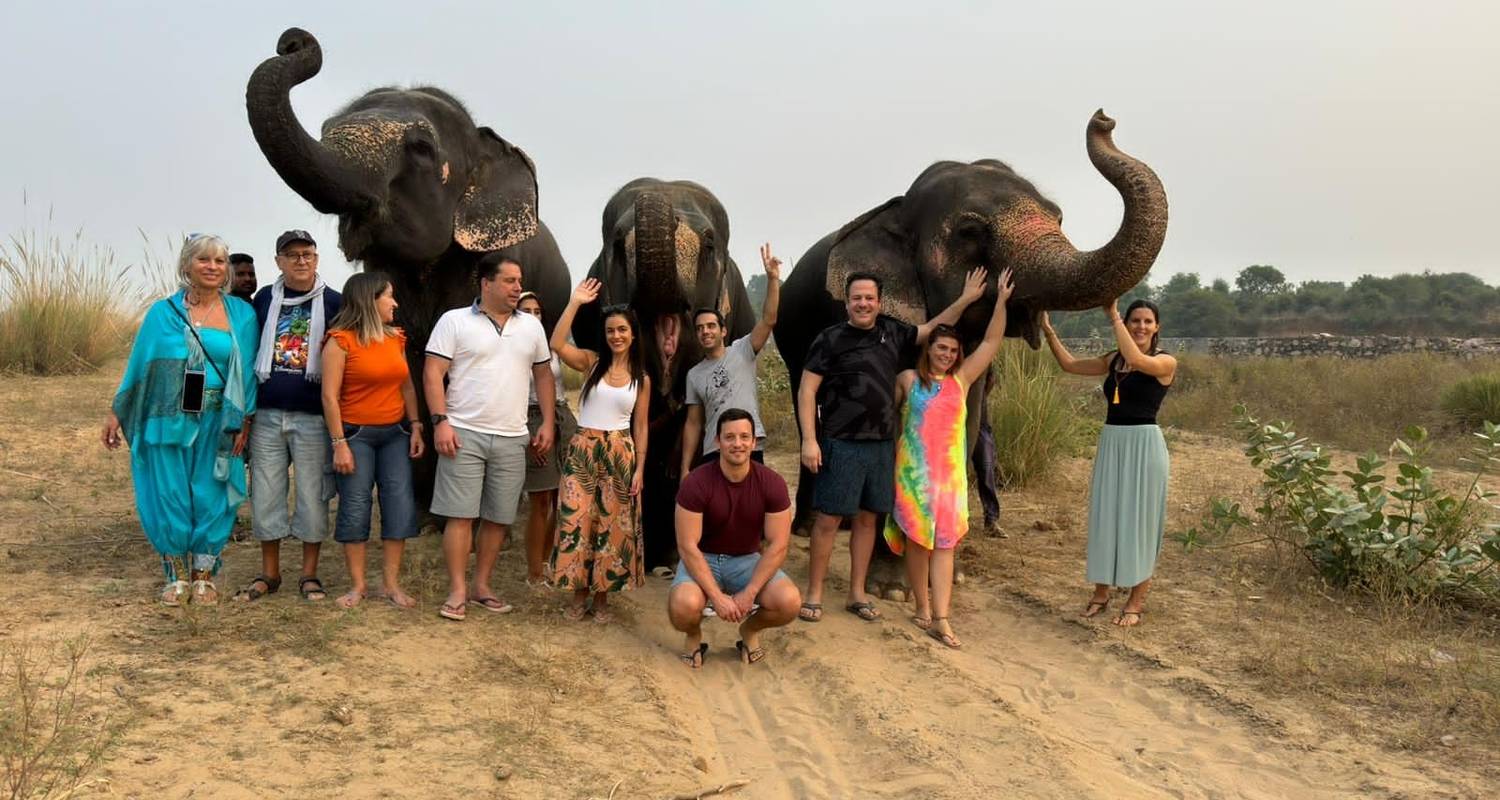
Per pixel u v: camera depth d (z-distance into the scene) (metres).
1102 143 5.65
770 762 4.45
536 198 7.44
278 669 4.74
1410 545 6.28
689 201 7.34
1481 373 15.45
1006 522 8.72
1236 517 7.17
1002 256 6.25
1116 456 6.05
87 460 9.39
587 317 7.89
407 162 6.41
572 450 5.77
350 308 5.50
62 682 4.39
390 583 5.85
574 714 4.62
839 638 5.84
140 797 3.54
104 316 15.27
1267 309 60.38
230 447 5.57
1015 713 4.88
